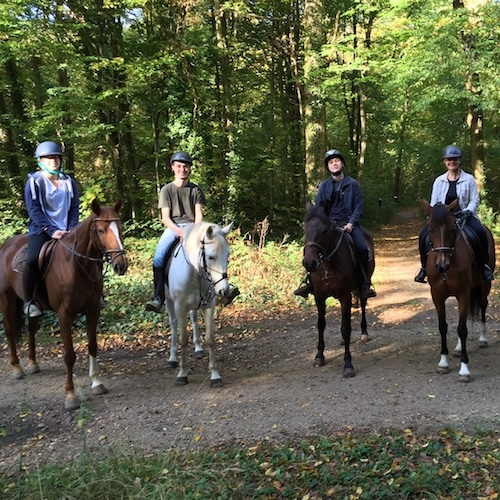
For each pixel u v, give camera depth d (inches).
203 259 212.5
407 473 149.4
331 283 247.3
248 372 263.3
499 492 137.6
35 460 170.7
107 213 210.7
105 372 268.5
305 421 195.3
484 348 281.6
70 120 582.6
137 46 593.9
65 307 216.4
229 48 665.0
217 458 163.0
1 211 572.4
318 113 604.7
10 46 471.5
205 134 619.8
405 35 655.1
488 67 577.9
